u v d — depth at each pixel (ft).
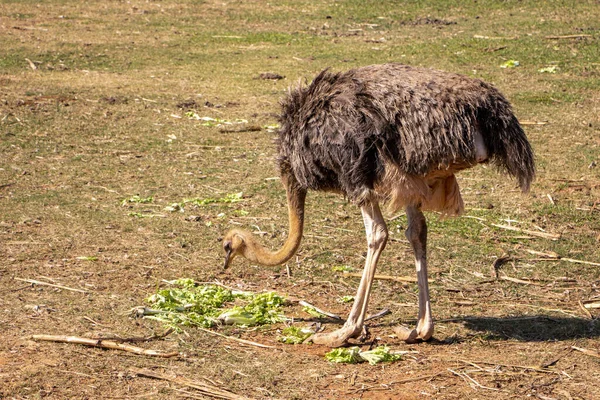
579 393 39.91
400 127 41.68
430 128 40.96
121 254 58.18
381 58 122.11
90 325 46.52
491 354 44.29
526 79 109.70
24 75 114.32
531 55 120.67
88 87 108.47
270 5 161.27
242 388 39.99
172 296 49.98
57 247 59.00
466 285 54.03
